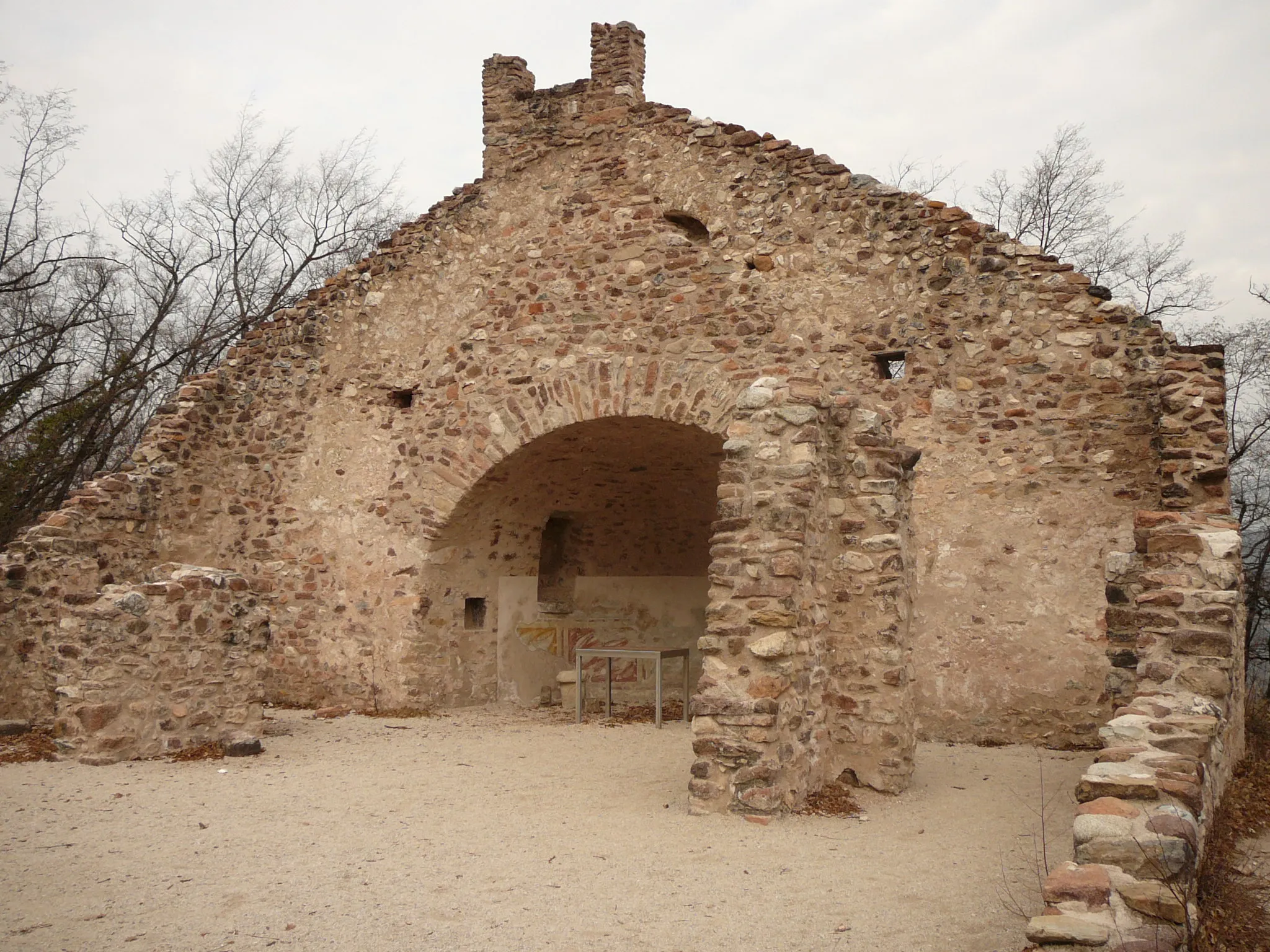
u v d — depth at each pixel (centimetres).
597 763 792
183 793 673
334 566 1201
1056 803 641
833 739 680
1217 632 584
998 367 920
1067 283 905
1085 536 877
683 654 1074
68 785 691
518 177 1171
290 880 482
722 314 1041
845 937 403
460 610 1189
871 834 562
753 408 660
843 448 695
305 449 1240
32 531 1071
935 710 909
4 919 432
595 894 459
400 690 1133
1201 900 388
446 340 1179
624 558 1341
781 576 617
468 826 587
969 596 908
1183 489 795
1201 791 420
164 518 1223
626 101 1131
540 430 1112
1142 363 872
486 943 402
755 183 1045
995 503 909
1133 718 516
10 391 1850
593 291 1109
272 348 1281
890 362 992
